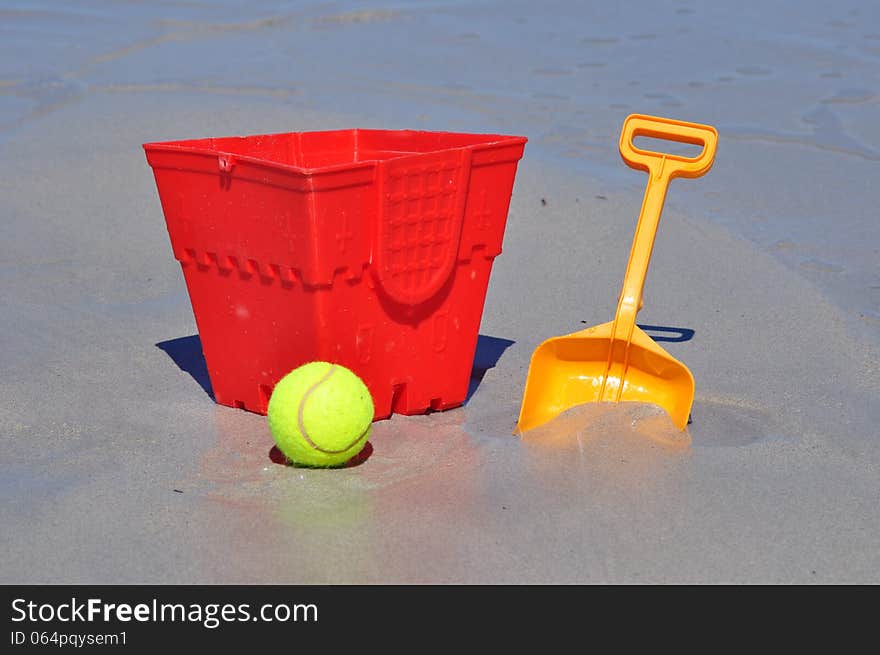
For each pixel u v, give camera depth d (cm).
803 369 179
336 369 160
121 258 204
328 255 160
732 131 266
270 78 315
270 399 162
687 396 167
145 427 167
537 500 157
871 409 171
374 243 162
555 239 211
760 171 239
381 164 160
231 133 259
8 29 371
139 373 177
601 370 171
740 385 175
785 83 307
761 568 151
